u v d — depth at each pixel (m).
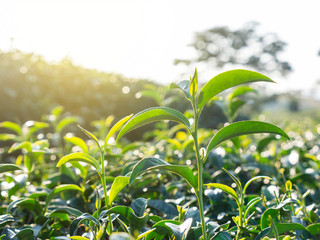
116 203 2.06
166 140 3.49
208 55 36.84
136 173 1.19
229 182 2.55
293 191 2.17
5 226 1.59
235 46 36.81
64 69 8.58
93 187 2.06
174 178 2.57
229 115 2.98
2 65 7.35
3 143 6.42
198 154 1.25
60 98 8.10
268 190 1.96
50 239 1.61
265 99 25.83
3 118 6.85
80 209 2.04
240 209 1.40
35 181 2.87
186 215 1.65
